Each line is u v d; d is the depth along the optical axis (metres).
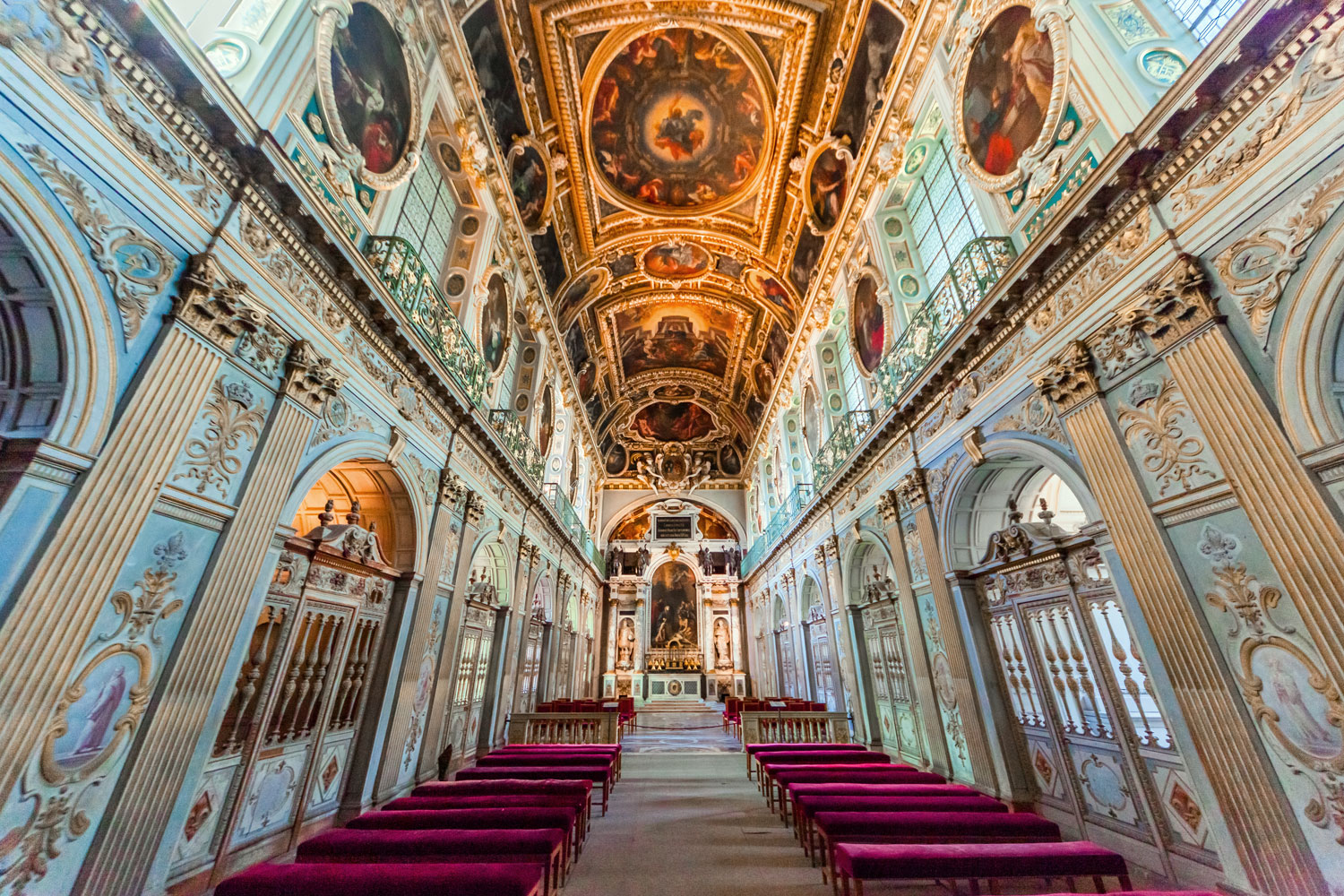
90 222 2.96
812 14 9.08
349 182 5.34
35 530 2.75
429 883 2.79
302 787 5.14
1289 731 3.24
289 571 4.94
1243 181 3.57
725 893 4.27
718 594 24.83
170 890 3.61
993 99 6.34
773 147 11.59
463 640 8.87
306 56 4.77
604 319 17.81
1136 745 4.77
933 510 7.59
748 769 9.12
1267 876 3.30
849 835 3.97
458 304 8.68
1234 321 3.62
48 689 2.71
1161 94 4.31
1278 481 3.31
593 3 9.08
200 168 3.66
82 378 2.94
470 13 7.71
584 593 20.39
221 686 3.80
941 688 7.58
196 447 3.66
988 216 6.42
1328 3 3.10
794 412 17.30
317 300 4.89
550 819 4.12
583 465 20.80
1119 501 4.39
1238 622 3.54
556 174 11.50
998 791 6.21
